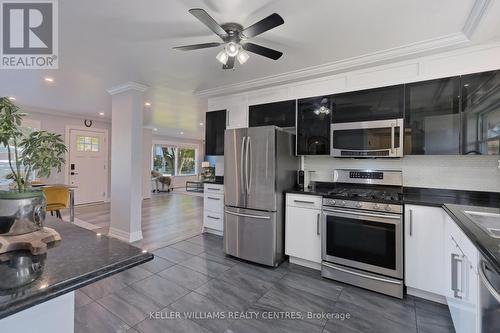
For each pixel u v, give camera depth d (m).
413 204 2.15
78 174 6.13
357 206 2.38
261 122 3.48
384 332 1.76
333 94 2.89
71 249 0.98
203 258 3.06
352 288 2.37
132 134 3.59
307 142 3.05
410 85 2.45
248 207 2.94
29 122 5.30
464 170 2.45
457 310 1.61
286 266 2.85
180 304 2.08
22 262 0.86
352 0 1.72
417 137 2.40
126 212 3.64
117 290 2.29
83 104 4.88
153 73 3.15
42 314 0.87
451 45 2.19
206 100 4.48
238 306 2.06
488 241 1.16
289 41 2.30
